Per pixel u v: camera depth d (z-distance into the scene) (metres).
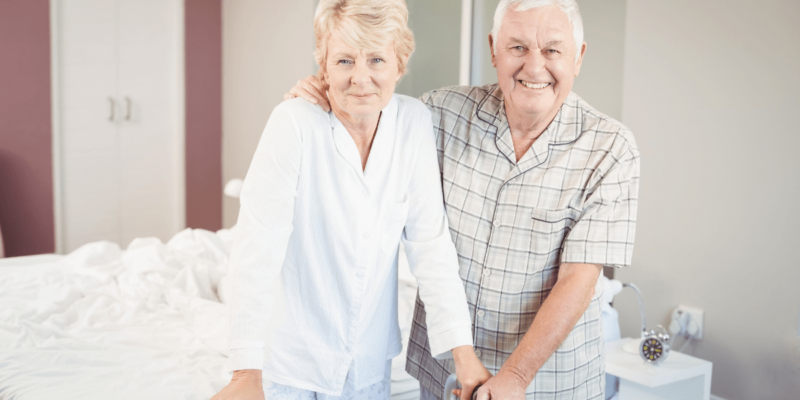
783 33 2.08
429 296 1.21
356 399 1.22
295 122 1.09
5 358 1.76
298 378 1.16
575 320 1.16
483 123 1.32
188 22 4.96
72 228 4.62
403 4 1.04
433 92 1.42
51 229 4.54
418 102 1.26
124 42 4.71
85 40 4.54
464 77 3.19
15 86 4.33
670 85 2.40
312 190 1.12
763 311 2.18
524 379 1.11
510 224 1.28
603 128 1.25
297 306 1.15
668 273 2.44
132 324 2.07
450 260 1.22
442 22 3.38
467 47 3.17
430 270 1.21
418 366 1.43
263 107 4.68
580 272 1.19
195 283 2.28
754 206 2.18
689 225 2.37
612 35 2.79
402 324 2.03
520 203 1.27
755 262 2.19
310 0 4.08
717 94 2.26
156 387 1.62
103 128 4.68
